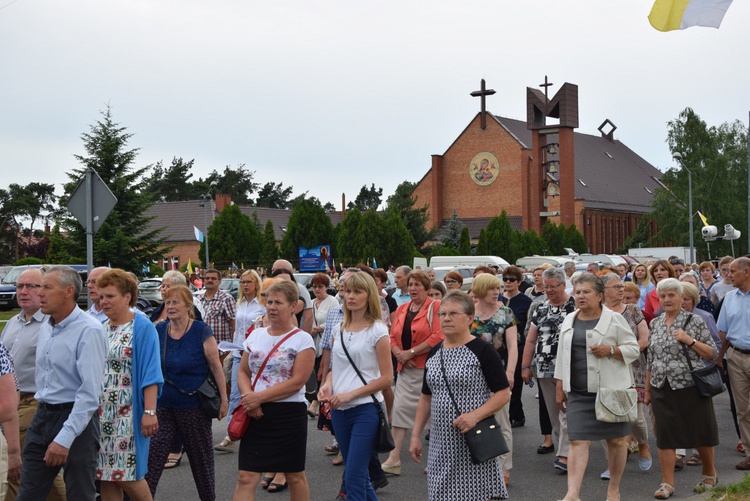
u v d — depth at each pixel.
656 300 11.97
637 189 103.69
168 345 7.50
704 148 73.25
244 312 10.95
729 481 8.94
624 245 90.81
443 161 90.00
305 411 6.70
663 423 8.40
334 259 57.53
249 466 6.54
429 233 73.38
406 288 12.98
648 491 8.64
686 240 72.50
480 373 6.15
